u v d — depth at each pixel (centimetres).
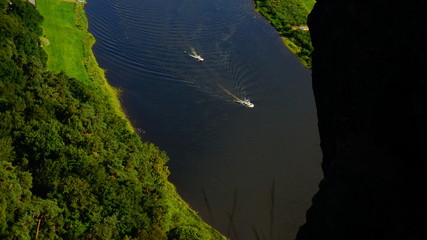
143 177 5297
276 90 8031
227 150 6619
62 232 4044
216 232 5066
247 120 7275
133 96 7875
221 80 8300
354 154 1465
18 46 6881
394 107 1441
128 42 9600
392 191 1309
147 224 4500
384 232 1255
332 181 1438
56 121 5391
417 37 1430
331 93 1820
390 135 1439
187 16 10700
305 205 5572
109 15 10788
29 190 4353
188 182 5988
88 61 8625
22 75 6138
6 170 4347
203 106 7606
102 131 5722
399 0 1512
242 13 10888
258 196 5716
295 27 10212
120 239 4222
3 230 3634
